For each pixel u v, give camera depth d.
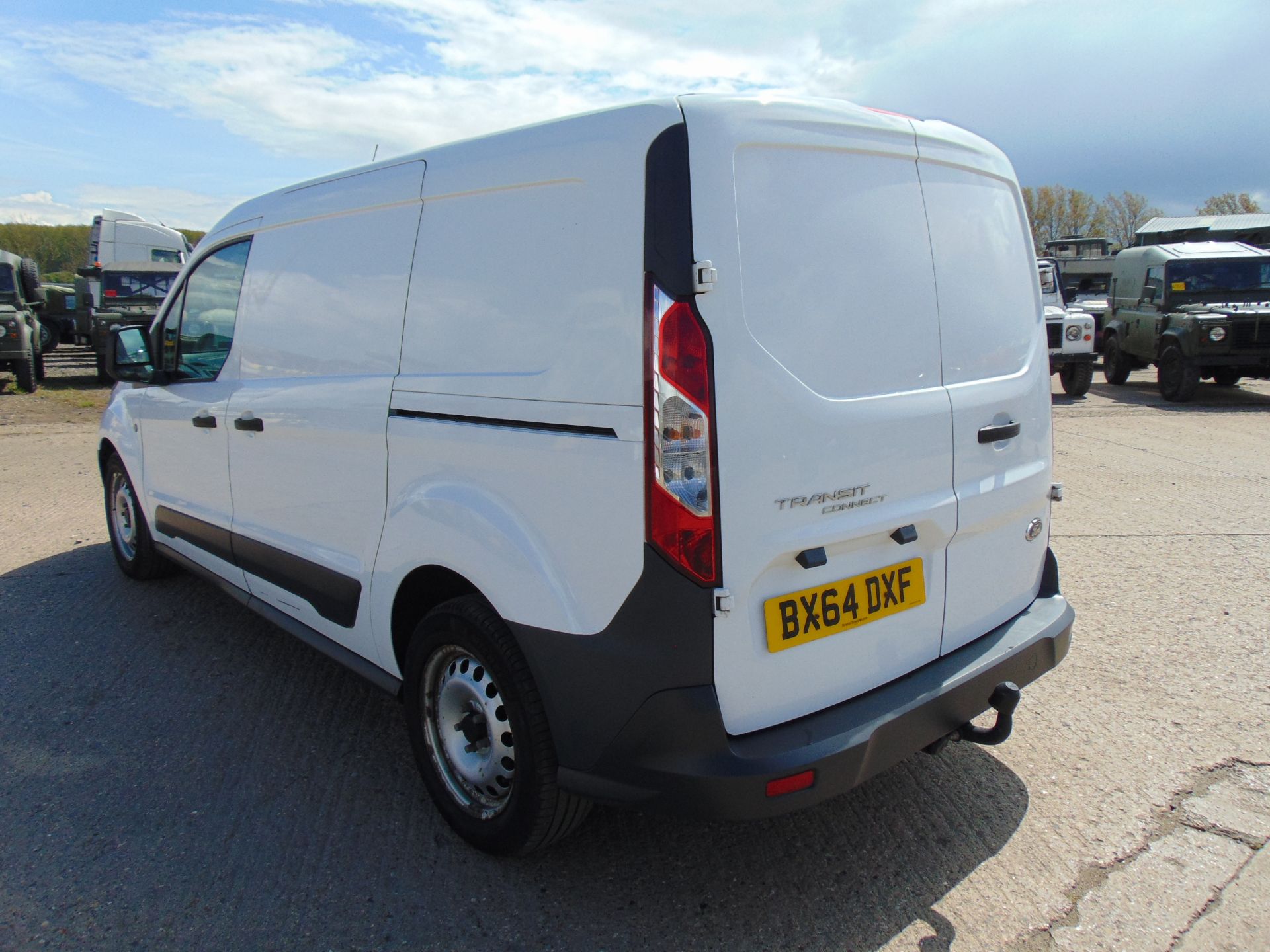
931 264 2.48
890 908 2.42
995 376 2.70
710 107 2.02
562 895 2.48
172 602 4.77
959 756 3.19
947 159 2.57
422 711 2.73
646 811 2.14
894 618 2.41
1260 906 2.40
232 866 2.59
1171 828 2.76
